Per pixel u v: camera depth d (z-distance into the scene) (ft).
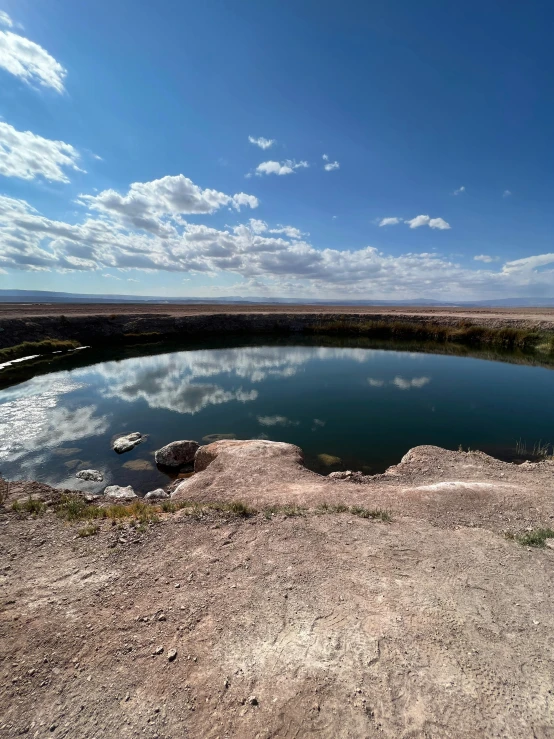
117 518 21.76
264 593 14.82
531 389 70.59
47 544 18.58
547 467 32.53
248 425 51.34
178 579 15.78
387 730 9.48
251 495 26.35
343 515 22.35
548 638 12.51
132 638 12.55
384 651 11.90
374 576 15.94
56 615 13.57
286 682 10.87
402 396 66.18
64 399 63.16
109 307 227.20
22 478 36.14
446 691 10.53
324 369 89.51
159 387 71.87
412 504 24.39
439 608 13.88
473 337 132.26
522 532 20.59
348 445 43.98
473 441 44.88
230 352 113.19
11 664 11.51
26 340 109.50
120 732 9.55
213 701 10.35
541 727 9.56
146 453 42.32
